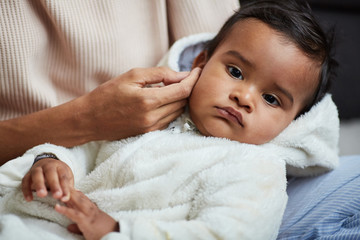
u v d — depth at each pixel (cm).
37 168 68
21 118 80
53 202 71
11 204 72
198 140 78
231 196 67
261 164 71
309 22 83
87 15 88
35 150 76
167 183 72
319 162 88
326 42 84
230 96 75
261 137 78
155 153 77
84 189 79
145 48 101
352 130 176
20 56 82
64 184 65
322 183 89
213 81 77
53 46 89
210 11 109
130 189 72
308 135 84
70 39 86
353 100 176
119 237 60
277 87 77
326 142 89
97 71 93
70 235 68
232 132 76
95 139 81
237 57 78
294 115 83
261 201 67
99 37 89
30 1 83
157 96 74
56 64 90
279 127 80
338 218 78
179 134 80
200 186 72
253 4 92
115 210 73
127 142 80
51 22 86
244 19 84
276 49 77
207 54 89
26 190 67
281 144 83
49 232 67
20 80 84
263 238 65
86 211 64
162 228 62
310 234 76
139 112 75
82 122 78
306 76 80
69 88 94
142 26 99
